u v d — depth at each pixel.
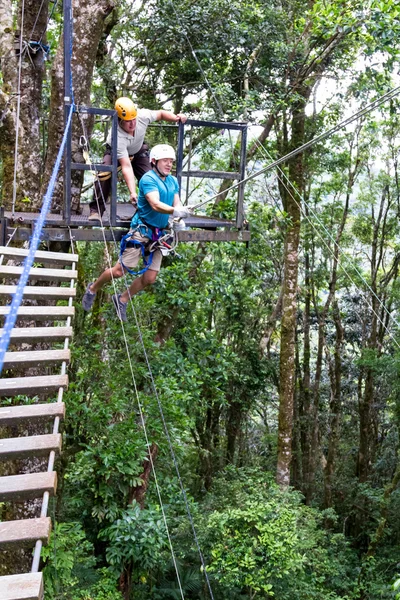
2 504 7.75
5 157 8.16
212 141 14.85
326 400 26.03
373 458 24.67
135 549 10.41
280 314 21.33
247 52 13.56
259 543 11.41
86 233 6.21
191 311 13.77
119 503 11.44
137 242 6.06
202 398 14.59
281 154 17.17
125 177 6.25
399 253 23.67
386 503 18.05
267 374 19.98
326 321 25.06
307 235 22.00
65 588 9.34
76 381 11.34
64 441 12.23
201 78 14.42
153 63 14.64
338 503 22.20
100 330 11.16
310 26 13.10
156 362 11.68
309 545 12.90
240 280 14.61
